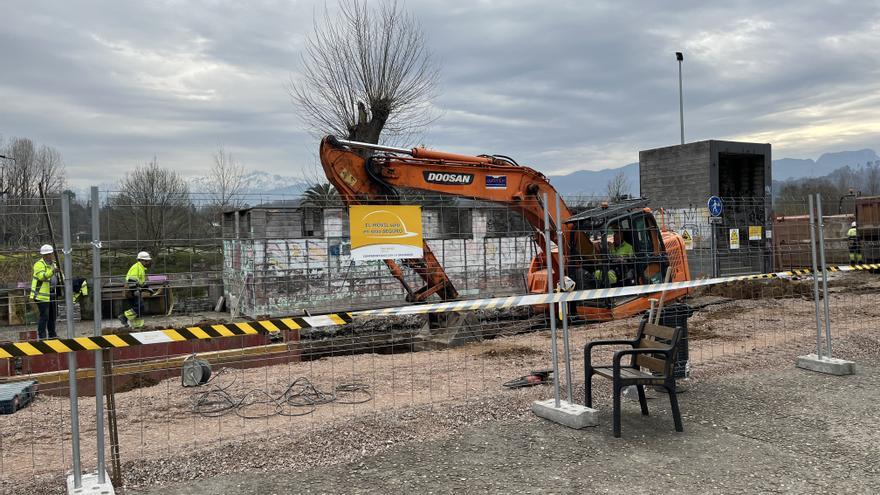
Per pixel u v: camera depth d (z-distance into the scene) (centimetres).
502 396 664
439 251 1744
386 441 538
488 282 1809
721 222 1791
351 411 640
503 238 1845
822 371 760
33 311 1088
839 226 2339
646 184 2138
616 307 1184
